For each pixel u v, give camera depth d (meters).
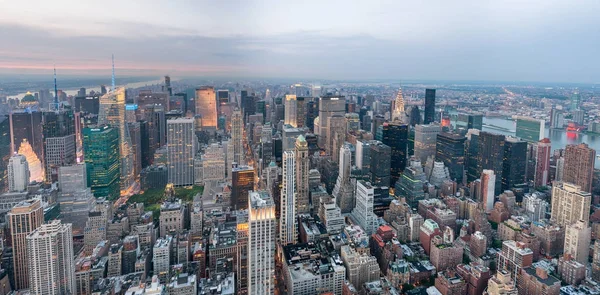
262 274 133.12
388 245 189.38
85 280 161.25
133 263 177.12
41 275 146.88
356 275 167.75
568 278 164.38
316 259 176.25
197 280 165.75
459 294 156.25
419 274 172.88
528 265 167.75
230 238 191.50
